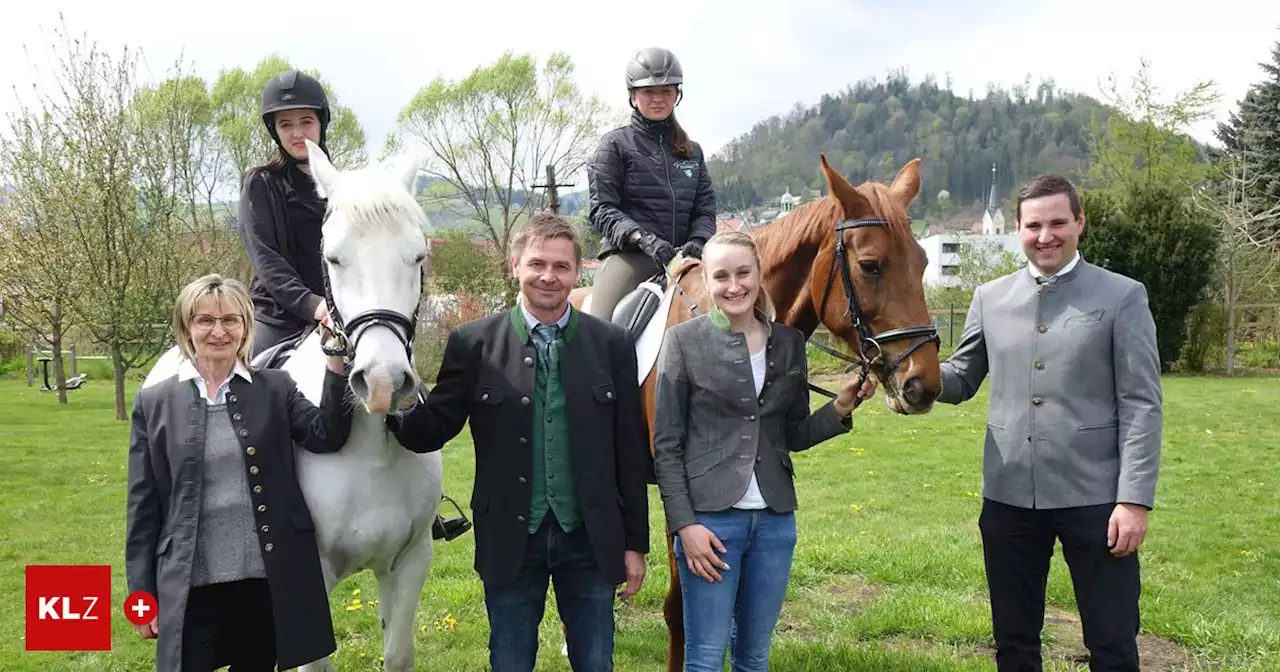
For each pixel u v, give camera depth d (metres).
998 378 2.74
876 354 2.79
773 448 2.50
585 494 2.33
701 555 2.38
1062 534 2.62
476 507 2.37
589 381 2.38
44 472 9.00
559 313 2.42
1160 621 4.25
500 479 2.33
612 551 2.34
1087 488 2.55
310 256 3.11
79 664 4.04
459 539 6.22
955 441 10.38
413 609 2.80
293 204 3.06
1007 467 2.68
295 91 2.99
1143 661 3.90
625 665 3.96
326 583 2.62
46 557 5.92
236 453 2.38
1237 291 18.70
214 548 2.33
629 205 3.64
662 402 2.52
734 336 2.49
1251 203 21.84
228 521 2.35
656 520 6.70
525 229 2.39
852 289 2.81
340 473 2.54
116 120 14.23
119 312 13.45
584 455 2.34
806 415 2.64
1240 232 19.48
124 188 14.25
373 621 4.54
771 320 2.60
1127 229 18.33
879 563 5.31
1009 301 2.76
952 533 6.16
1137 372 2.50
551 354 2.38
